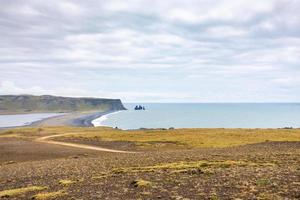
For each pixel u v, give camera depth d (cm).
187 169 3575
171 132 15875
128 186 2766
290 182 2553
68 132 18438
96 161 5591
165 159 5109
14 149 10012
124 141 12575
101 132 17438
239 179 2766
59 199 2444
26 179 3981
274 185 2466
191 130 16825
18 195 2800
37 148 10350
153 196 2345
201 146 10681
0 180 4100
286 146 7094
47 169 4859
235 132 15050
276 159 4288
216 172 3194
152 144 11462
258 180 2667
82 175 3891
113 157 6266
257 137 12812
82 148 10612
